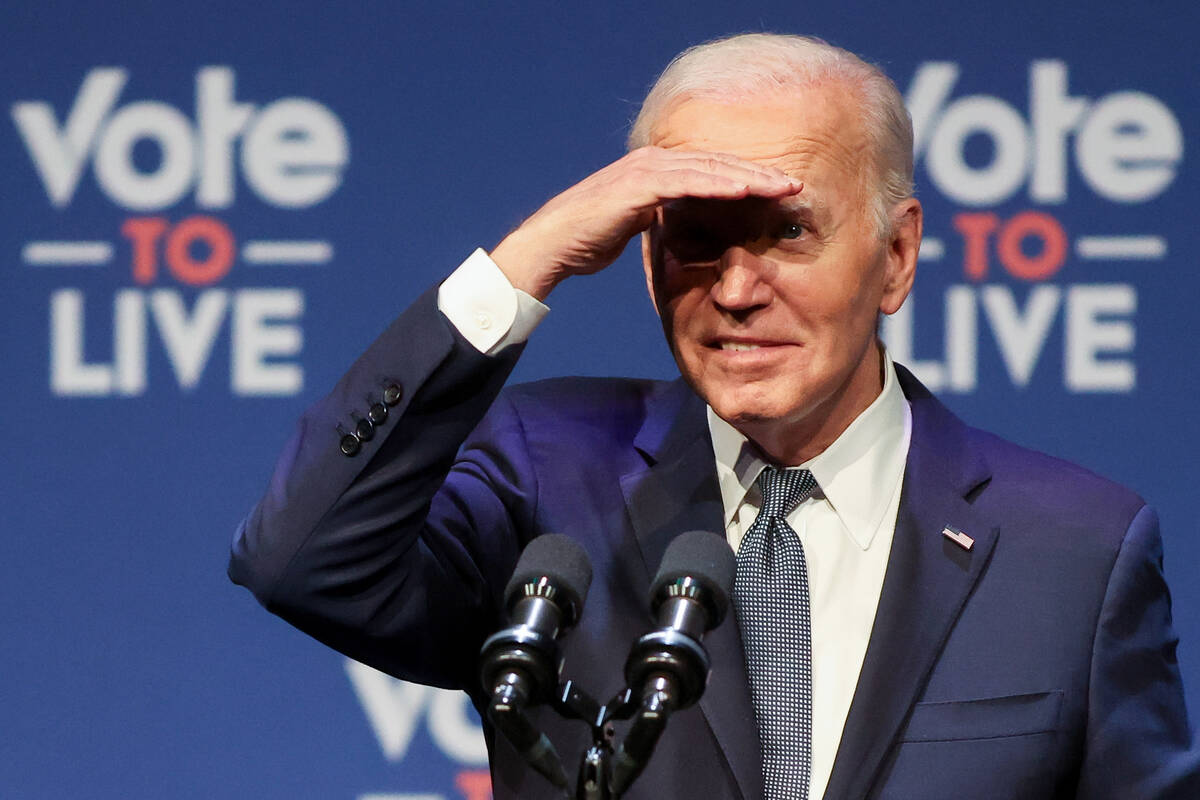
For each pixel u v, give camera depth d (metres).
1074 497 5.59
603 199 5.17
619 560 5.59
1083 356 10.01
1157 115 10.01
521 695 4.03
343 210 10.45
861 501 5.56
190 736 10.36
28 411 10.48
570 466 5.84
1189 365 9.96
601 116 10.41
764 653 5.40
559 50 10.42
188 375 10.46
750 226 5.12
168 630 10.41
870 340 5.53
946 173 10.07
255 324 10.45
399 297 10.41
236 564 5.43
